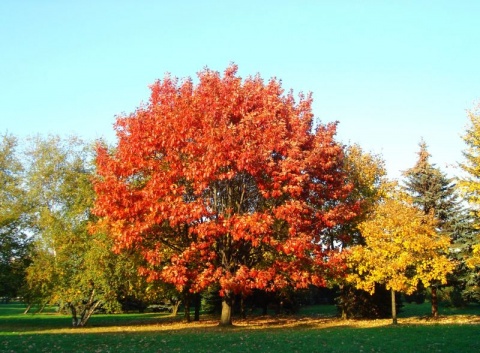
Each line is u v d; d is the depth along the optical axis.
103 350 13.62
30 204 38.16
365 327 24.14
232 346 15.00
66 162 40.50
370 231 26.55
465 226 34.09
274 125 21.52
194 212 19.56
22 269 31.94
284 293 33.59
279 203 22.81
